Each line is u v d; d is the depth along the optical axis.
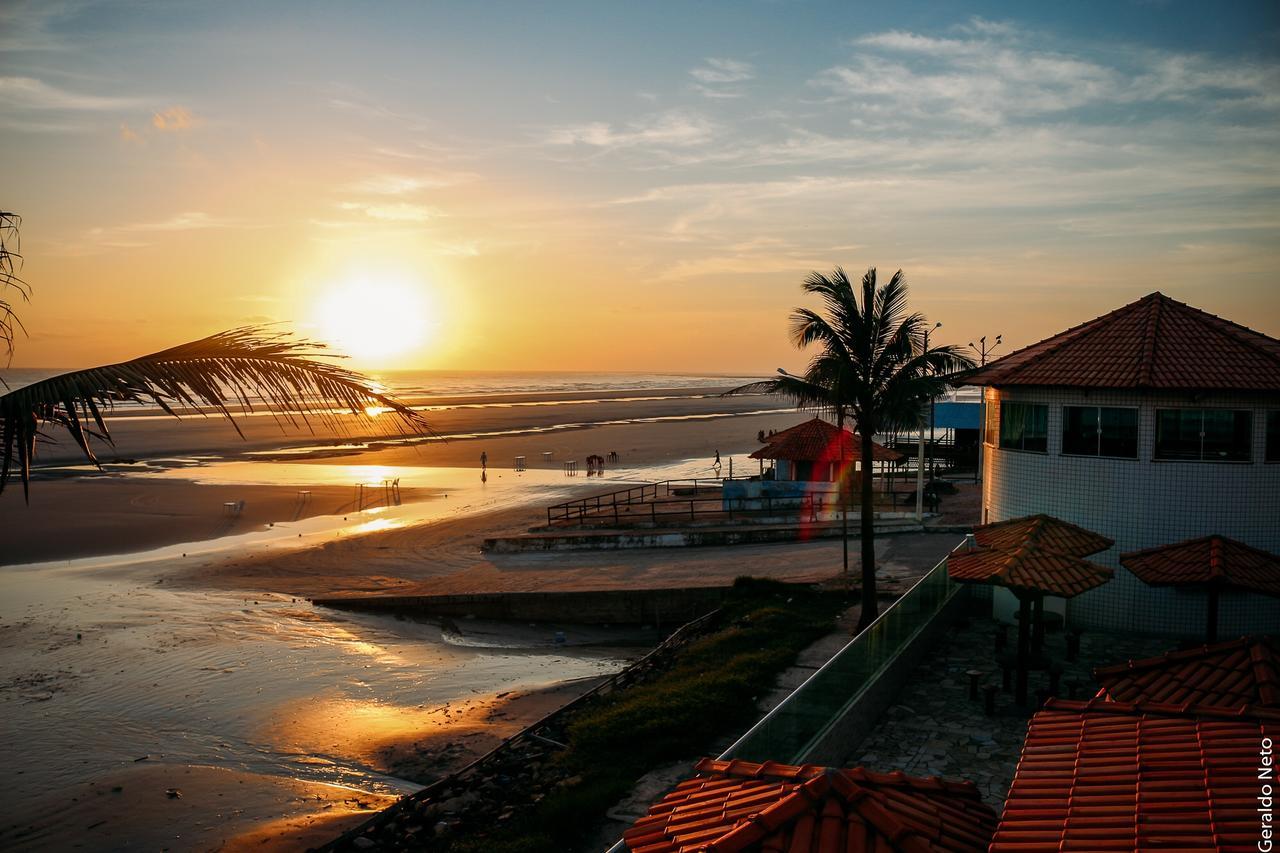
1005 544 18.78
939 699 17.83
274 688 23.88
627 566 34.38
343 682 24.42
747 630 24.22
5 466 5.25
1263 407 20.77
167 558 40.06
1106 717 8.88
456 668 25.81
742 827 6.59
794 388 23.56
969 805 7.64
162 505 54.34
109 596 33.59
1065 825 7.04
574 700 20.64
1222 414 21.05
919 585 20.08
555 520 43.25
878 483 46.25
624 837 7.61
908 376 22.86
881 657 16.98
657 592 29.89
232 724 21.38
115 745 20.09
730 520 40.06
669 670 22.47
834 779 7.04
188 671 25.20
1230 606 21.06
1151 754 7.89
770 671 20.81
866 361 23.45
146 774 18.44
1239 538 20.98
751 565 32.75
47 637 28.33
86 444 5.45
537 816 14.39
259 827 16.03
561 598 30.48
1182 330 23.11
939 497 42.66
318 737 20.53
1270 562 17.34
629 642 28.73
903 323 22.98
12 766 18.91
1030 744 8.72
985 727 16.28
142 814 16.64
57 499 56.72
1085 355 23.22
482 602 31.05
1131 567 18.27
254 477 68.25
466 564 37.25
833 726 14.12
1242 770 7.30
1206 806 6.89
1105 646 20.88
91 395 5.46
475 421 129.38
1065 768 8.07
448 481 65.31
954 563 18.77
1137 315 24.33
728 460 77.12
